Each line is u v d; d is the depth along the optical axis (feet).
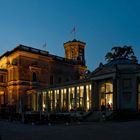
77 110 201.87
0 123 156.87
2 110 250.37
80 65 323.98
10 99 260.21
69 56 340.59
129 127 94.89
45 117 160.66
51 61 294.05
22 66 264.72
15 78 262.47
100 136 72.74
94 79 191.52
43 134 86.02
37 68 274.98
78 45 341.41
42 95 253.03
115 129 90.53
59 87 232.73
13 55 271.08
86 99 202.59
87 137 71.97
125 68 177.17
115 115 151.84
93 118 159.33
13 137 79.41
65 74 308.19
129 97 172.45
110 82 183.83
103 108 176.35
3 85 268.21
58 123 144.46
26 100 263.08
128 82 174.70
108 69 179.93
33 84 270.67
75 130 95.45
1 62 291.38
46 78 285.23
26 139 73.31
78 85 211.82
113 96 172.04
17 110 250.16
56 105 234.17
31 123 151.02
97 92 192.24
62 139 70.18
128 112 159.53
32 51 274.98
